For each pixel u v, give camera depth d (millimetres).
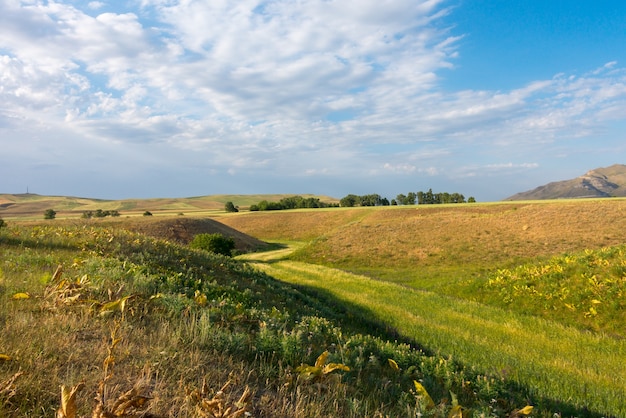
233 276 14422
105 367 3275
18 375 3029
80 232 15633
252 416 3422
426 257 33812
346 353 6148
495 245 34219
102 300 6098
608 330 12961
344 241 43031
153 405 3111
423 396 4668
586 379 8695
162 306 6414
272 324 6898
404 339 11422
